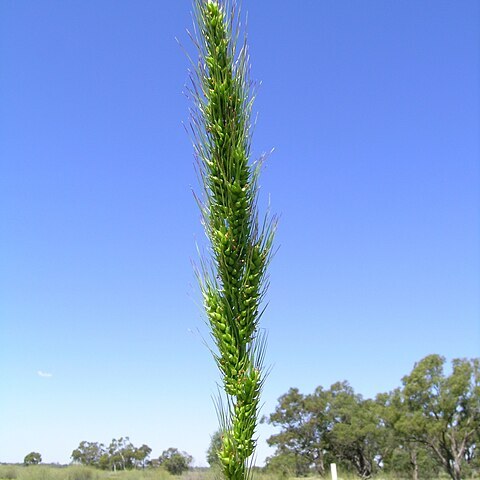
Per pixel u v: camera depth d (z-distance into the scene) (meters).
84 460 67.56
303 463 64.12
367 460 62.62
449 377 48.28
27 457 59.56
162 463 59.03
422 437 49.28
